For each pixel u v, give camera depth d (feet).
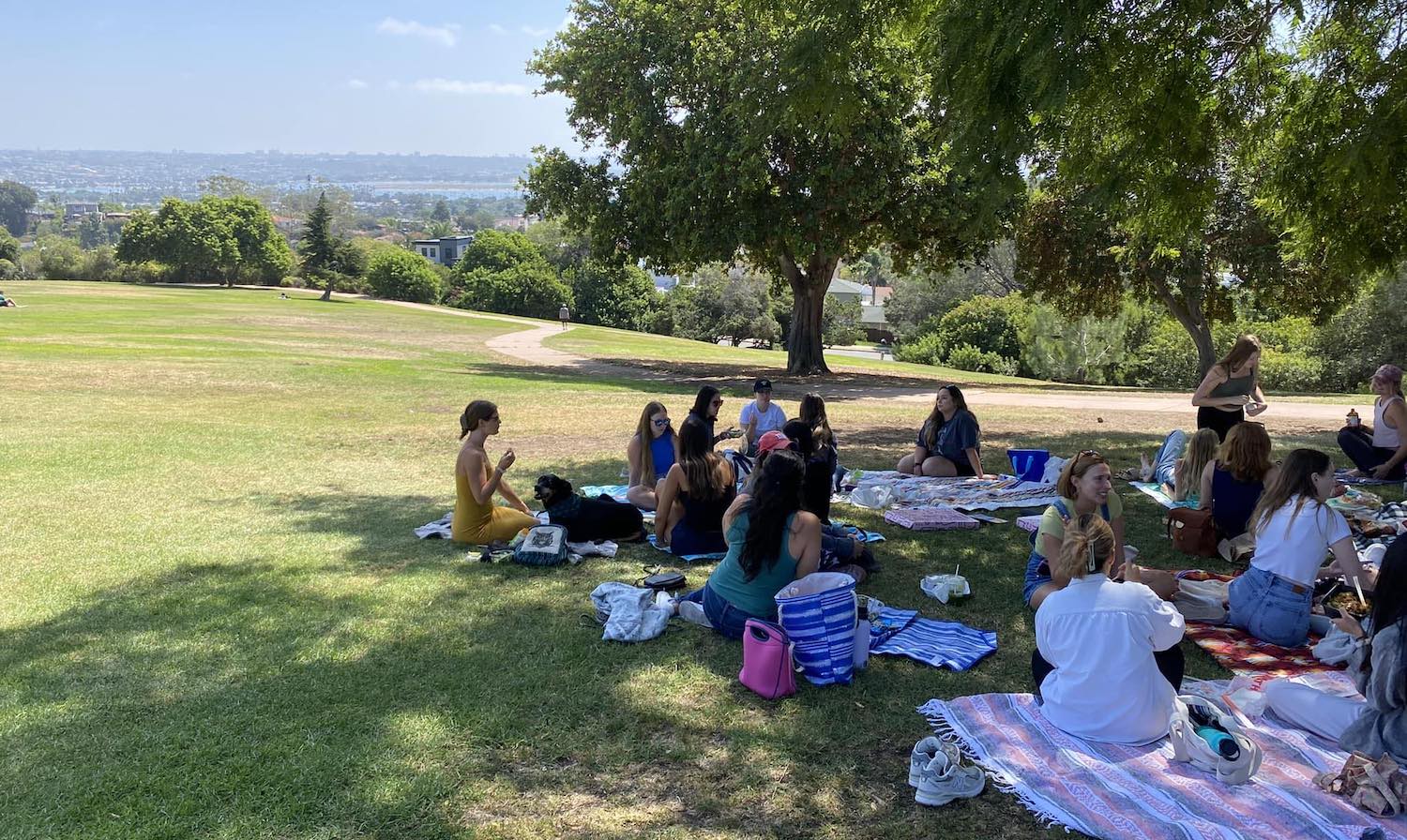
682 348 164.25
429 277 336.08
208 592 21.89
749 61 77.30
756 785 13.43
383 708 15.66
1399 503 27.35
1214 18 25.91
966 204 86.43
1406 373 122.11
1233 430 24.34
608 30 93.45
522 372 99.25
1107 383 163.02
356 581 22.81
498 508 27.20
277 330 147.54
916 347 207.72
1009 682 17.10
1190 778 13.00
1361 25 29.94
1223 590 21.12
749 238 86.22
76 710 15.48
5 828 11.93
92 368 75.92
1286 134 32.37
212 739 14.47
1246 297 104.27
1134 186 29.22
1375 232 31.89
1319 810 12.11
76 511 30.78
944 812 12.75
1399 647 12.67
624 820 12.48
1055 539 19.89
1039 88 22.90
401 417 57.52
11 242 396.37
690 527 24.63
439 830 12.15
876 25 29.01
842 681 16.80
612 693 16.38
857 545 22.95
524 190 104.73
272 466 40.11
